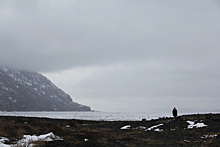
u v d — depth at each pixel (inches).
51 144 722.8
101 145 758.5
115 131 1289.4
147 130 1275.8
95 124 1717.5
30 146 668.7
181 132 1110.4
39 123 1421.0
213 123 1230.9
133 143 832.9
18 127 1035.9
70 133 1046.4
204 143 818.2
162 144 816.9
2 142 706.8
